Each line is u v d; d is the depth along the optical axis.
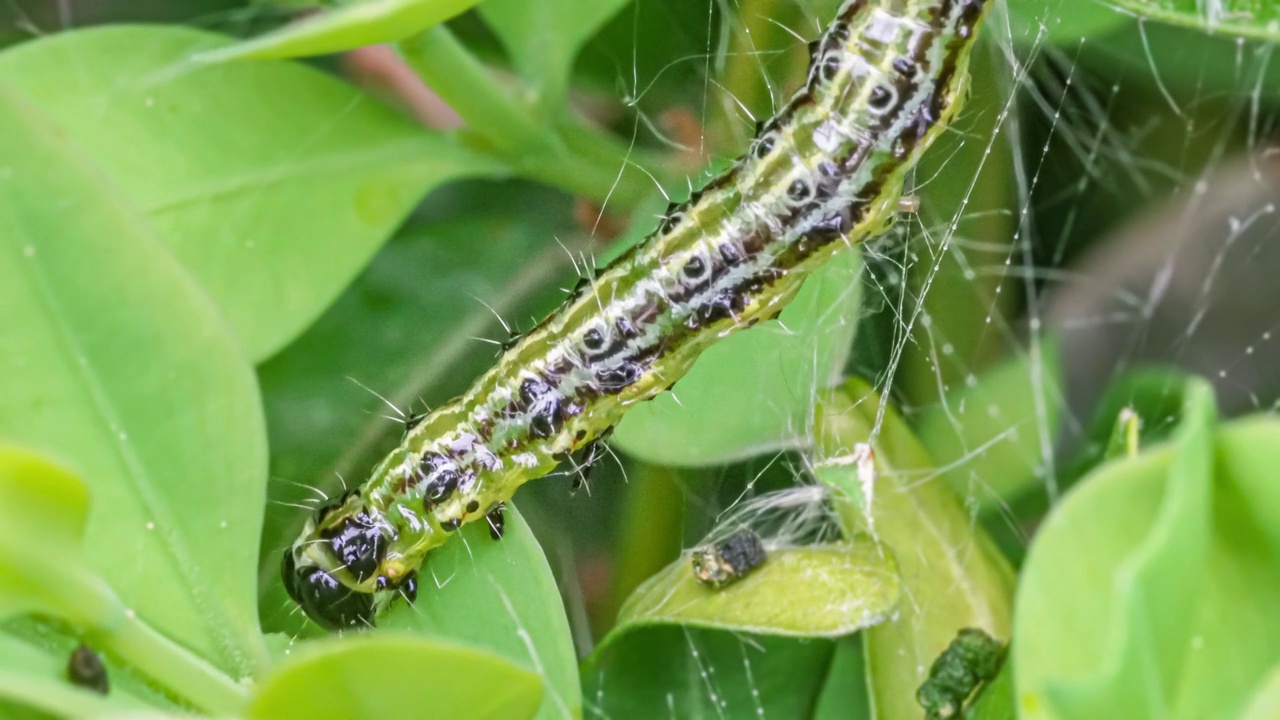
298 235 0.15
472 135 0.15
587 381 0.15
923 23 0.14
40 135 0.14
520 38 0.15
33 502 0.14
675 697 0.15
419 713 0.13
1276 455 0.13
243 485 0.14
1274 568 0.13
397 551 0.15
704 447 0.15
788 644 0.15
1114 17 0.15
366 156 0.15
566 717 0.14
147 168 0.15
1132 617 0.13
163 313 0.14
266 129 0.15
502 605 0.15
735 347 0.15
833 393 0.15
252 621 0.14
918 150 0.15
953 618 0.15
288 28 0.14
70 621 0.14
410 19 0.14
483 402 0.15
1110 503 0.13
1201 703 0.13
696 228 0.15
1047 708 0.13
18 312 0.14
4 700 0.14
